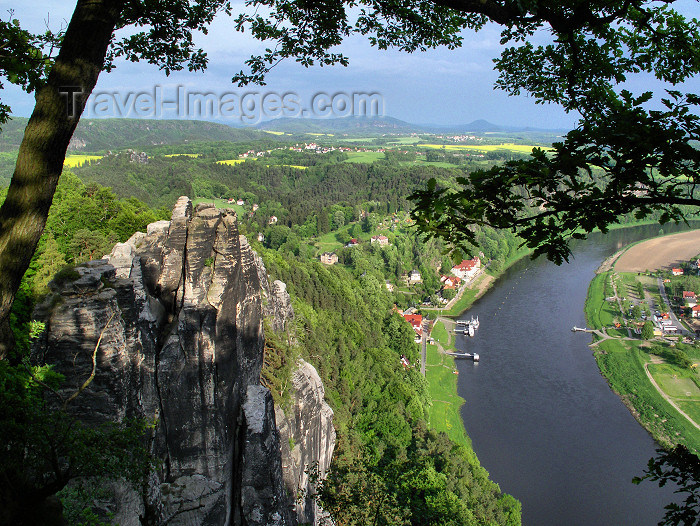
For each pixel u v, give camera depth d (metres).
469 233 7.98
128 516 18.89
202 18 13.04
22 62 10.49
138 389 21.59
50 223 56.09
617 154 7.38
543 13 9.31
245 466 25.48
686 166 7.18
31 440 13.68
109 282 20.47
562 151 7.60
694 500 9.10
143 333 23.17
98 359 19.19
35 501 12.58
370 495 23.64
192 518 23.44
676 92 7.43
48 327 18.94
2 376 15.00
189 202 27.64
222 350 25.06
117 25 11.91
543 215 7.87
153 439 22.89
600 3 9.83
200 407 24.45
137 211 71.00
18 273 7.47
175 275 26.02
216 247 25.59
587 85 11.75
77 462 14.17
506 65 12.72
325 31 13.64
